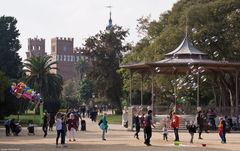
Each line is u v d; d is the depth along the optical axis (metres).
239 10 68.12
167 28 74.12
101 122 40.91
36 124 67.69
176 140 37.34
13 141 38.91
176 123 37.34
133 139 41.56
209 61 60.72
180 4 78.44
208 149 32.16
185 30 67.56
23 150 30.80
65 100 154.12
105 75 111.75
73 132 39.56
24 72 105.31
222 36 68.00
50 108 97.62
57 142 34.12
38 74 102.06
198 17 68.69
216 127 56.44
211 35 67.62
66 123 37.47
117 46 112.94
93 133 50.66
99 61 112.31
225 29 68.00
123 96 112.69
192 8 68.88
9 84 69.38
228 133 53.41
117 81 110.75
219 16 68.69
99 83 112.69
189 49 63.16
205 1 74.56
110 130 56.88
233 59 69.00
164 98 82.19
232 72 66.88
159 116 58.59
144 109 60.38
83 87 171.25
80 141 39.22
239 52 68.94
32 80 101.56
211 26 67.75
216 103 80.25
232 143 37.75
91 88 170.12
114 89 111.00
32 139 41.28
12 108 71.62
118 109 121.19
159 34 80.06
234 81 70.31
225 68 62.59
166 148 32.69
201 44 68.50
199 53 62.72
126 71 84.56
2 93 65.25
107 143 37.09
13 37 112.00
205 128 53.16
